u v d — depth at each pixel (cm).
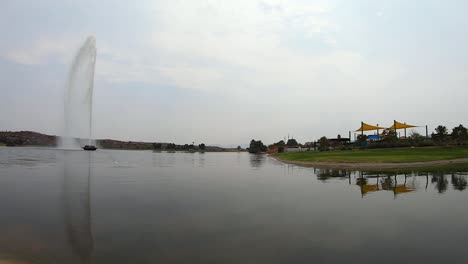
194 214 1161
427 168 3142
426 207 1291
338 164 3866
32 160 4816
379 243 833
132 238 869
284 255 740
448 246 807
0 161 4519
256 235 899
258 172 3142
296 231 941
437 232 934
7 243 823
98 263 688
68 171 2981
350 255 743
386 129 6694
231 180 2369
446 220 1073
